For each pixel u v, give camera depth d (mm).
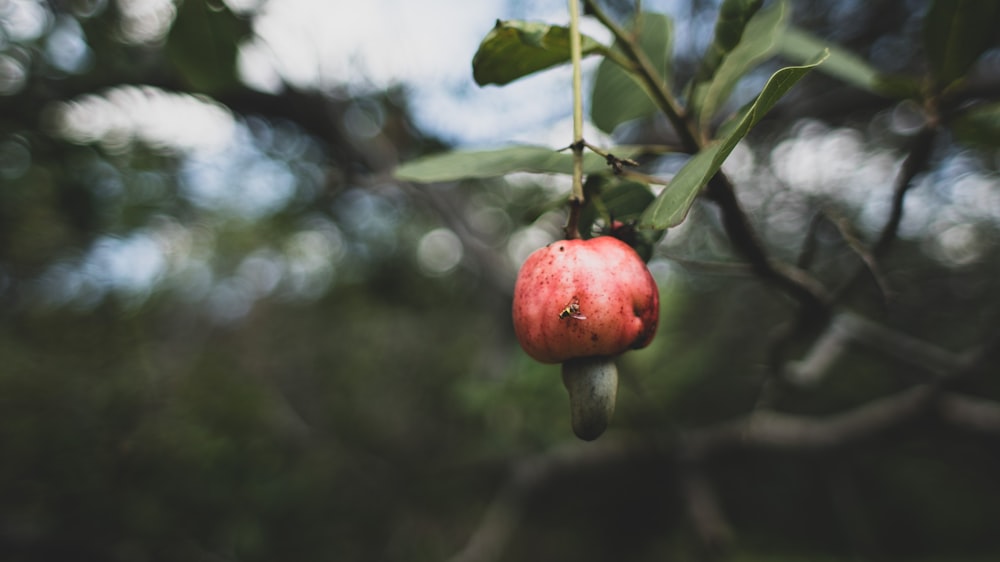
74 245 3471
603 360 794
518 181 4523
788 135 4367
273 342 8445
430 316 6688
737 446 3471
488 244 3938
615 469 4504
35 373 3822
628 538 6020
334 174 3312
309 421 6309
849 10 3801
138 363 4285
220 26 1449
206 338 8281
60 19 2260
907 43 3764
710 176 629
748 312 5879
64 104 2527
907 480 8094
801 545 7059
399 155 3414
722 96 949
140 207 3434
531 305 797
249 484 3680
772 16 1019
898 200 1059
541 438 3961
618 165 798
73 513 3436
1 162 2695
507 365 4129
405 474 5117
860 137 4359
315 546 4098
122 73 2400
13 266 3596
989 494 8344
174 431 3791
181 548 3471
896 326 3947
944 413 2742
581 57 894
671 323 4645
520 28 854
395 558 4637
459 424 5641
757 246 1062
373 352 7020
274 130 3146
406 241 4352
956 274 4828
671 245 4547
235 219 6281
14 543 3291
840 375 5434
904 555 8375
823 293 1259
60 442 3525
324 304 6793
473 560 3803
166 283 7238
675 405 5215
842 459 3893
